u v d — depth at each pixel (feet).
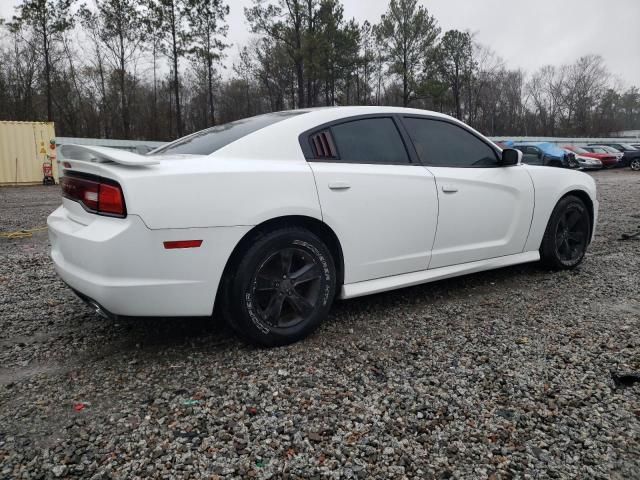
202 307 8.18
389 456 5.97
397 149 10.77
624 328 9.82
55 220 9.27
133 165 7.63
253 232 8.60
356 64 106.52
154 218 7.57
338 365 8.30
